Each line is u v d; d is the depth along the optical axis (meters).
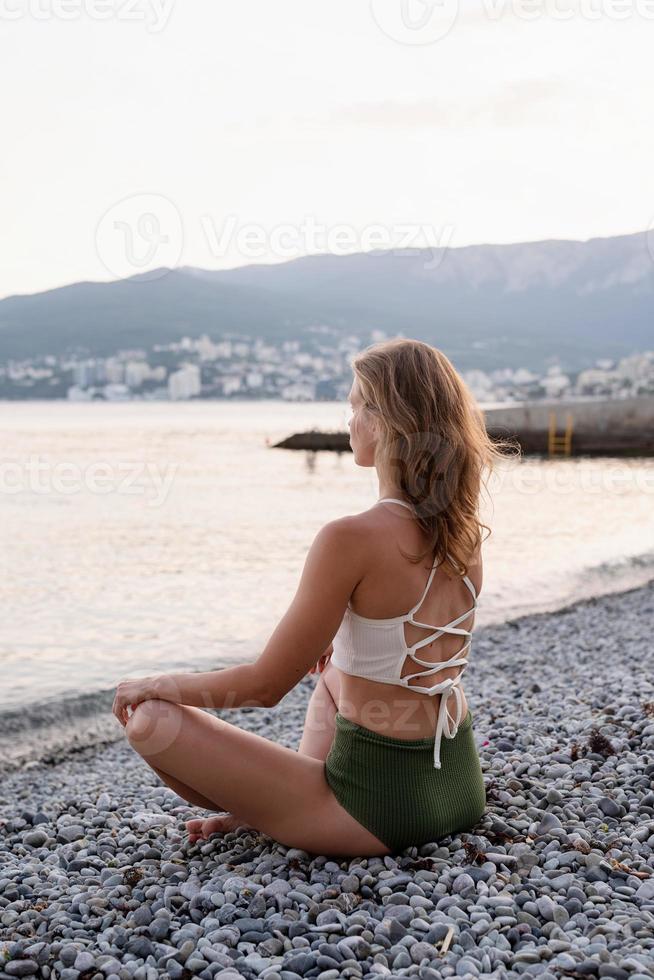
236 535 18.91
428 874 2.30
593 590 11.94
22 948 2.15
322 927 2.08
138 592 12.30
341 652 2.38
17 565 14.98
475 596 2.49
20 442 47.41
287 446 45.28
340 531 2.24
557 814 2.71
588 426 40.75
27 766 5.54
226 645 8.92
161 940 2.15
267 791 2.37
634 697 4.25
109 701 6.98
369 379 2.38
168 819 3.26
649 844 2.46
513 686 5.83
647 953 1.87
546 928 2.03
